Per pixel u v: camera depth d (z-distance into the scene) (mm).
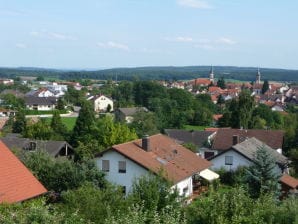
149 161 42875
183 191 43531
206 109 125938
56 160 37406
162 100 126500
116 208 22250
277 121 112125
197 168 47750
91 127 68875
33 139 68000
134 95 156000
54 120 83438
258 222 17156
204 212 17031
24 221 14469
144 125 81688
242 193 18406
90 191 23344
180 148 51656
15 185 25672
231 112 105438
